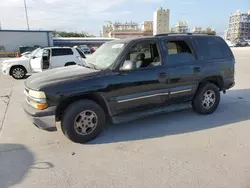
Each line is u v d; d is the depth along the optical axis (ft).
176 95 12.91
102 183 7.71
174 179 7.84
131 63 10.91
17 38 111.75
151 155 9.53
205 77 13.69
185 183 7.61
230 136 11.28
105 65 11.40
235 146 10.21
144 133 11.80
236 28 296.51
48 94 9.59
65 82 9.96
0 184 7.72
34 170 8.55
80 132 10.60
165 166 8.66
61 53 31.71
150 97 11.98
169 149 10.02
